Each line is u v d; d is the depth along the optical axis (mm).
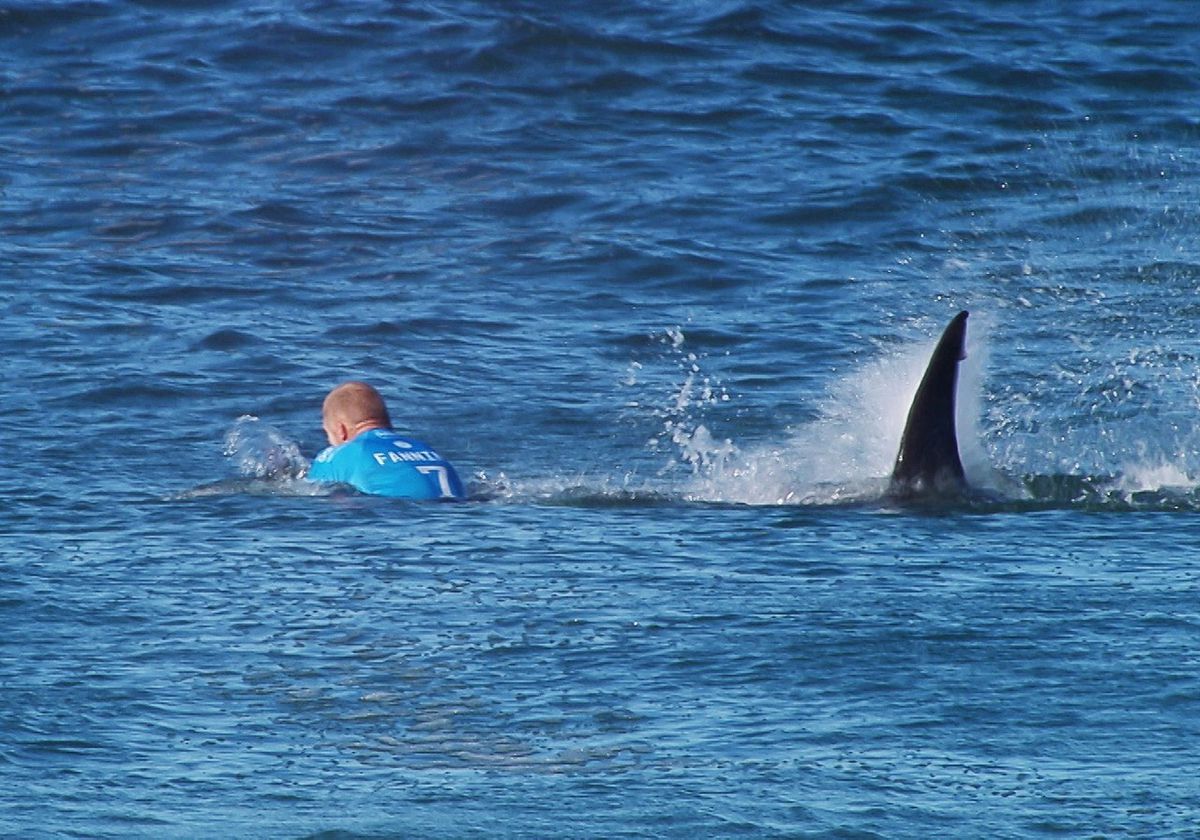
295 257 61531
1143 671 26062
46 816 21000
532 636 28016
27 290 57188
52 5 84875
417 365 51500
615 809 21391
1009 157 71750
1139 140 73625
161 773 22516
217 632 28266
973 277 59688
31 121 74312
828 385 49938
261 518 36219
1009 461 42406
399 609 29531
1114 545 34062
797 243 63250
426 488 38969
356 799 21734
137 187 68000
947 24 87625
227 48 81875
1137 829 20797
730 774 22438
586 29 83750
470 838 20609
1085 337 53500
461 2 86875
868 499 38312
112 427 45281
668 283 59500
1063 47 85000
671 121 75688
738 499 39375
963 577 31500
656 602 29875
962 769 22578
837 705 24859
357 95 77625
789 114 76500
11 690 25312
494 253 62219
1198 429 44938
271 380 49844
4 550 33500
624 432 45938
